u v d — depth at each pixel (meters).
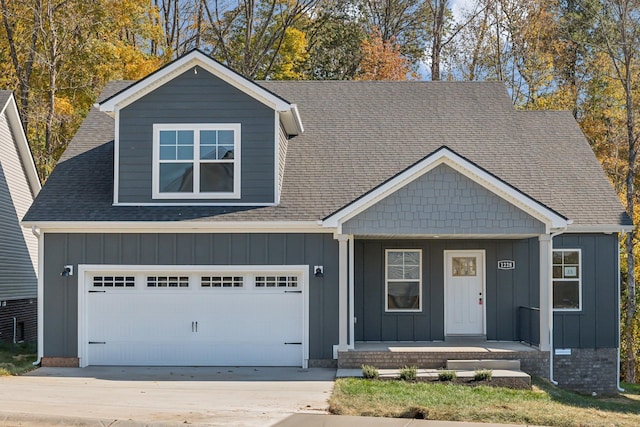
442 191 17.89
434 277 20.42
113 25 34.28
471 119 23.05
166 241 18.84
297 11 38.88
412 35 44.25
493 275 20.39
